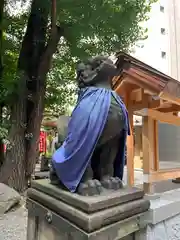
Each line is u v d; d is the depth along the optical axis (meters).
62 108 8.53
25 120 6.19
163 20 16.66
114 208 1.78
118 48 6.69
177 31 16.86
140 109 3.89
